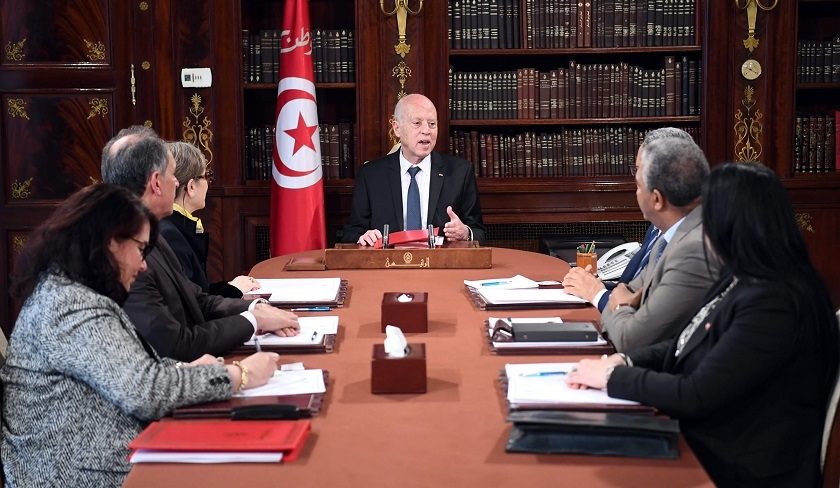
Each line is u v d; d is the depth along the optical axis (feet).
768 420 6.51
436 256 12.62
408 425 6.47
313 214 17.78
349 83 18.57
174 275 9.12
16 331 7.04
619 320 8.28
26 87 18.07
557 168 18.94
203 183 11.21
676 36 18.49
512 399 6.51
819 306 6.49
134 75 18.11
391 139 18.44
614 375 6.52
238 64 18.20
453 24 18.47
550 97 18.65
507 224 19.20
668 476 5.57
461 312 9.87
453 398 7.03
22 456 6.88
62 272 6.86
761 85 18.39
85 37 18.07
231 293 10.58
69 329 6.64
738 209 6.46
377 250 12.66
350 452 6.00
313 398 6.87
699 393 6.25
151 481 5.57
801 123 18.74
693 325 7.25
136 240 7.00
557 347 8.21
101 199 6.95
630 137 18.90
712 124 18.48
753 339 6.25
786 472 6.54
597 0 18.39
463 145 18.86
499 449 6.02
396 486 5.48
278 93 17.92
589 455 5.89
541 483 5.49
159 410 6.57
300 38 17.67
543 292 10.52
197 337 8.21
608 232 19.20
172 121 18.26
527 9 18.40
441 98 18.37
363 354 8.30
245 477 5.62
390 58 18.29
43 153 18.24
